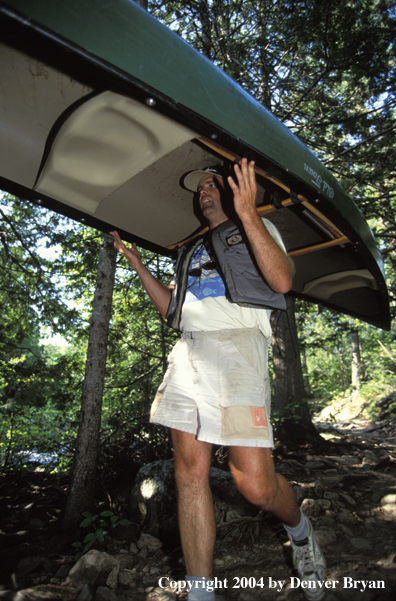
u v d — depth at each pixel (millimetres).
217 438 1507
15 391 4793
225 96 1393
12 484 3900
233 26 5852
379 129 6707
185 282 1841
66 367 5039
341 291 2877
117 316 5605
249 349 1615
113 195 2092
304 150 1728
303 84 6840
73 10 1063
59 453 4410
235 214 1916
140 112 1483
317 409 8352
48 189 1919
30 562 2150
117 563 2062
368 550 2072
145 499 2820
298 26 5402
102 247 3363
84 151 1717
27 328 5512
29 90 1487
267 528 2438
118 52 1126
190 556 1471
